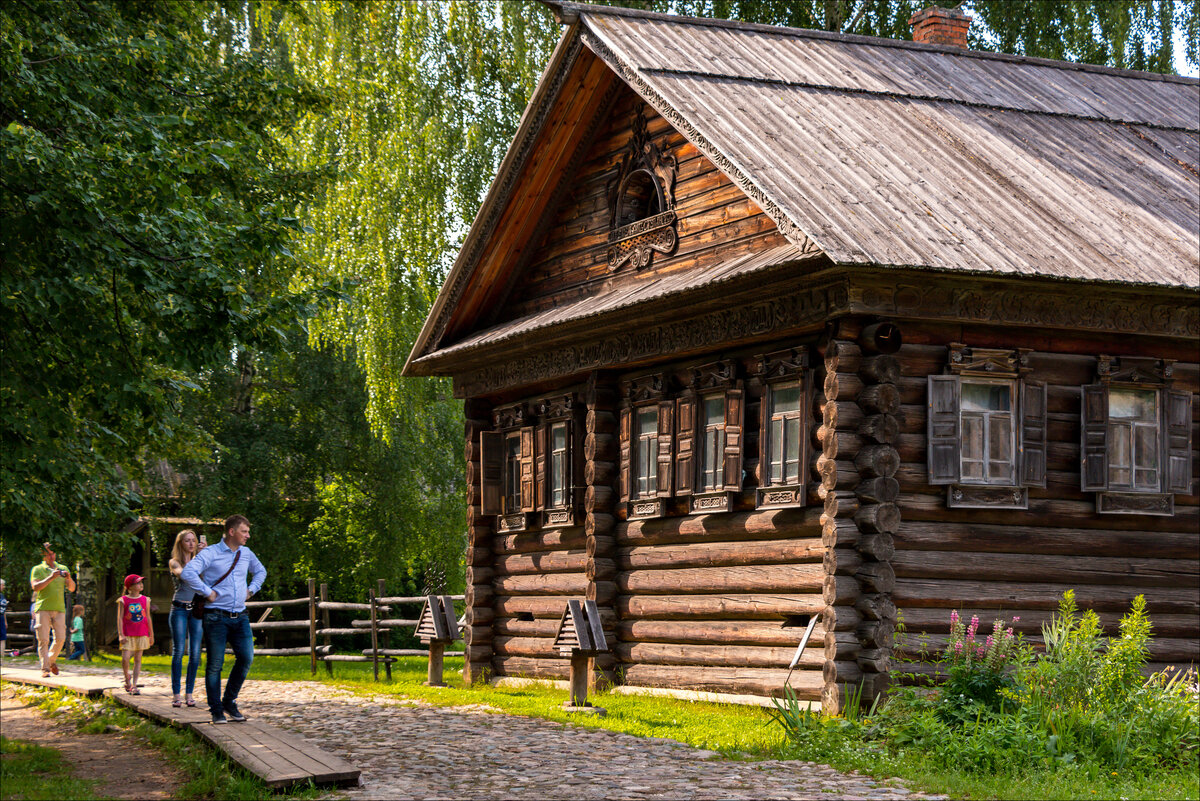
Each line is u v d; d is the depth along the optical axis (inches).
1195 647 538.6
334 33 951.6
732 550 572.1
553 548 708.7
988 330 522.0
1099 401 530.3
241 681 504.7
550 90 672.4
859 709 486.9
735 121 560.1
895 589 498.3
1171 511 537.6
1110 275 499.2
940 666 494.3
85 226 455.8
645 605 622.8
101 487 575.2
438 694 649.0
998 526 518.6
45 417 483.8
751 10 1021.8
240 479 1130.7
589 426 654.5
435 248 970.7
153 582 1238.3
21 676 801.6
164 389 568.4
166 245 473.4
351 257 956.6
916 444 507.8
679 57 623.8
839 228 481.1
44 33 531.5
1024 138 614.2
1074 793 369.7
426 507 1184.8
